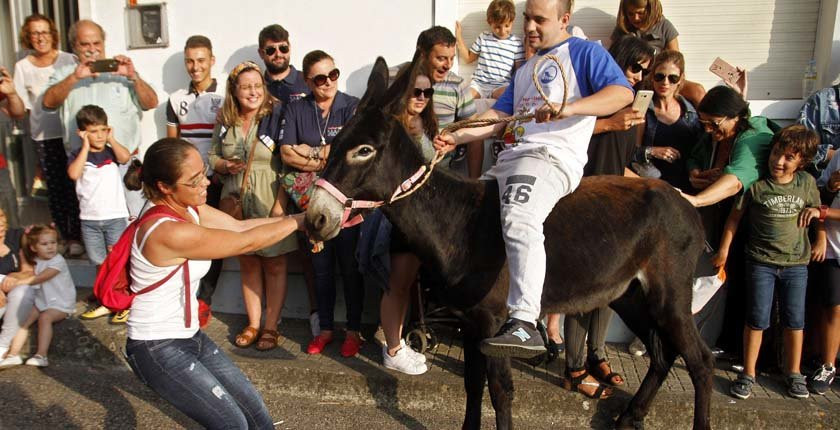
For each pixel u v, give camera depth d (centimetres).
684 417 345
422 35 385
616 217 305
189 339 253
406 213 282
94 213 455
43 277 427
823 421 336
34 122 506
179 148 239
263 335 420
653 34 423
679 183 408
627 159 372
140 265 237
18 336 427
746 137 365
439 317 405
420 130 345
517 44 447
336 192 257
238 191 420
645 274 317
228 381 261
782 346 382
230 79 415
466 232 290
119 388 402
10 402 381
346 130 264
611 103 276
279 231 252
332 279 419
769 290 356
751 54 451
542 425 357
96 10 489
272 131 410
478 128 333
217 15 472
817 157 387
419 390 371
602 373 367
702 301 381
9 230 451
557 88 299
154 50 485
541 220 275
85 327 434
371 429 350
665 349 333
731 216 368
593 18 460
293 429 351
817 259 365
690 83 423
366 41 455
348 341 406
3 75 473
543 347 266
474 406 315
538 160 288
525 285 265
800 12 439
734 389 357
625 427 341
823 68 423
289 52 444
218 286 481
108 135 452
